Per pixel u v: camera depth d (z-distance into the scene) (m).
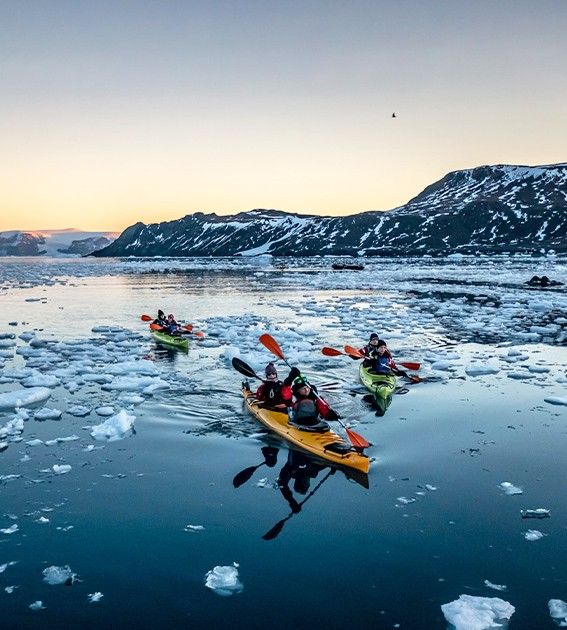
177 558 6.04
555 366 14.97
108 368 14.36
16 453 8.89
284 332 19.91
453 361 15.66
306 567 5.86
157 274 71.12
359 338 19.62
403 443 9.40
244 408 11.25
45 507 7.16
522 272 62.22
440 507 7.13
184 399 11.87
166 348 17.97
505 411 11.06
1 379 13.52
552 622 4.95
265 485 7.80
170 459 8.68
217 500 7.36
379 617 5.08
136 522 6.79
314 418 9.69
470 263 93.44
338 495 7.50
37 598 5.39
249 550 6.18
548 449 9.05
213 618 5.08
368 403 11.73
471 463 8.52
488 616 4.99
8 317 26.38
